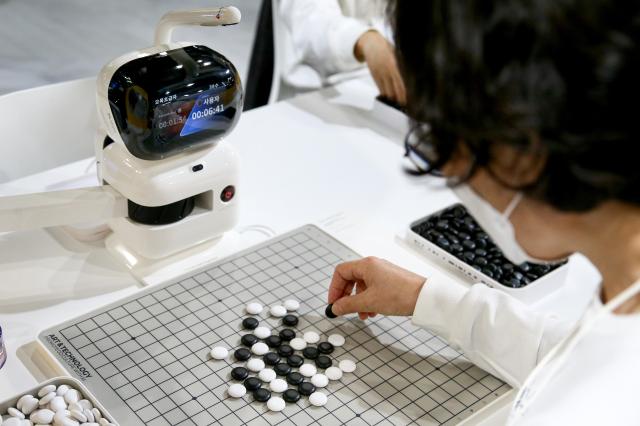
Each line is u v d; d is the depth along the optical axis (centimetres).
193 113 105
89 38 393
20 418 84
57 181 135
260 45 215
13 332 103
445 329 100
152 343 100
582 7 41
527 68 43
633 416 58
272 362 98
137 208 111
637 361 58
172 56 105
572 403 60
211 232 118
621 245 54
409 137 54
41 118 151
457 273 117
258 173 142
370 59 169
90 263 117
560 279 115
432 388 96
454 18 44
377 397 94
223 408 90
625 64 42
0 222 103
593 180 45
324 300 110
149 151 104
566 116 43
